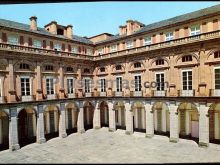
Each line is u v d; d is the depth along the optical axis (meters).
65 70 34.50
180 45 27.19
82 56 37.28
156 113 34.09
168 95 29.02
